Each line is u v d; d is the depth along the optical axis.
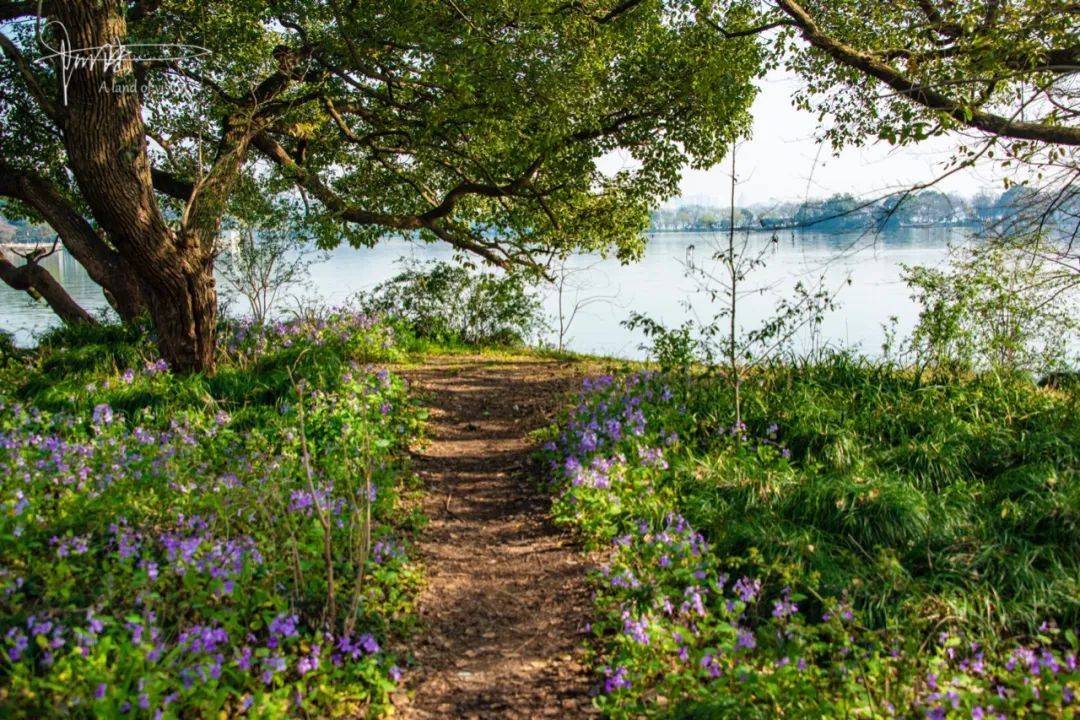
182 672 3.56
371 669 4.26
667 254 57.44
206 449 7.54
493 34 11.84
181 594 4.62
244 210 11.09
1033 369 10.01
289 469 6.69
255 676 4.11
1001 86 8.33
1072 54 7.89
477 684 4.55
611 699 4.14
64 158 14.41
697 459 7.36
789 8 9.26
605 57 13.84
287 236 11.62
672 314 26.09
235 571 4.55
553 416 10.42
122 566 4.48
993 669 4.24
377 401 9.04
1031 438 7.38
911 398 8.78
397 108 14.88
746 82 13.80
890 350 10.02
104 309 16.55
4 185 13.02
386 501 6.84
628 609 5.04
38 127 13.91
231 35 12.70
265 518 5.64
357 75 14.01
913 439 7.70
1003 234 8.40
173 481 6.14
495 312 17.59
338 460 7.39
